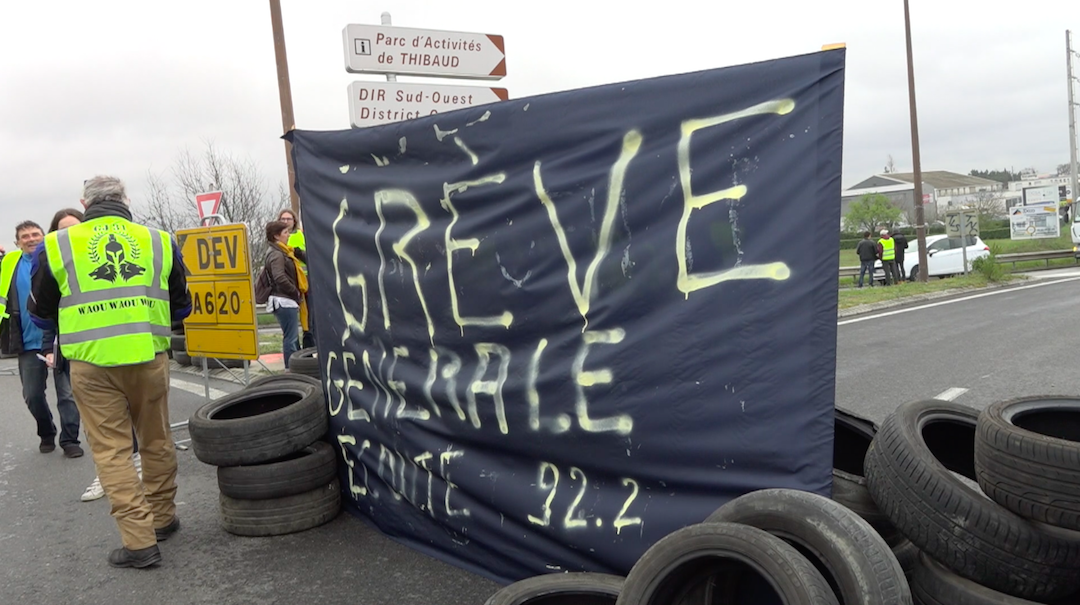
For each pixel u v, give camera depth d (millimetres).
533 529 3871
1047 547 2641
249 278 7941
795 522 2660
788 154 3012
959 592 2764
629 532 3494
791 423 3035
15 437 8789
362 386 4863
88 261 4523
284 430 4891
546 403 3770
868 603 2404
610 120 3490
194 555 4715
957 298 19625
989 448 2818
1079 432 3227
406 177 4383
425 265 4297
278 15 13727
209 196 11039
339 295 4934
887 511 2980
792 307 3020
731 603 2898
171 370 13062
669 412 3350
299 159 5219
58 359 7430
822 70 2932
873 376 9227
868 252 25453
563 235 3664
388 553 4570
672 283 3318
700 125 3230
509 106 3830
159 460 4977
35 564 4773
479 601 3904
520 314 3855
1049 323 13289
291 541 4828
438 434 4328
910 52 25906
